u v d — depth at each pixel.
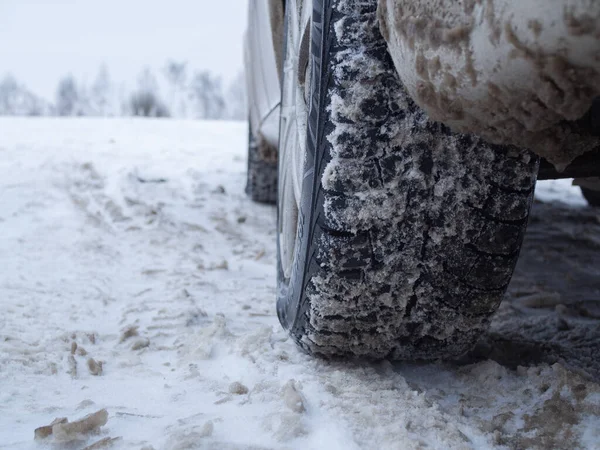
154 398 2.00
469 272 1.85
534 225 4.68
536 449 1.66
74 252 4.02
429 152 1.75
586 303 3.10
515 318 2.87
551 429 1.75
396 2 1.52
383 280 1.85
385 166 1.76
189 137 9.11
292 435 1.68
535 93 1.25
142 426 1.78
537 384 2.00
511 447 1.69
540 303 3.12
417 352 2.07
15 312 2.88
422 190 1.77
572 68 1.18
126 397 2.02
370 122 1.74
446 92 1.42
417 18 1.44
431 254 1.83
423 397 1.90
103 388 2.11
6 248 4.06
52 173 6.14
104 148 7.67
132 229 4.54
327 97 1.77
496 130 1.44
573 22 1.12
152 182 5.91
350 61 1.74
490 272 1.86
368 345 2.03
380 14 1.62
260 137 4.64
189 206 5.19
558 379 1.95
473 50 1.31
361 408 1.82
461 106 1.42
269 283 3.44
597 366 2.24
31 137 8.49
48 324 2.76
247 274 3.64
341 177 1.76
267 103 3.71
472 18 1.30
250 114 5.13
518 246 1.85
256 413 1.82
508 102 1.31
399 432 1.68
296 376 2.07
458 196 1.78
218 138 9.12
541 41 1.17
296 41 2.31
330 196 1.78
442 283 1.87
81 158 6.85
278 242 2.59
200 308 2.96
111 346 2.55
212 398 1.98
